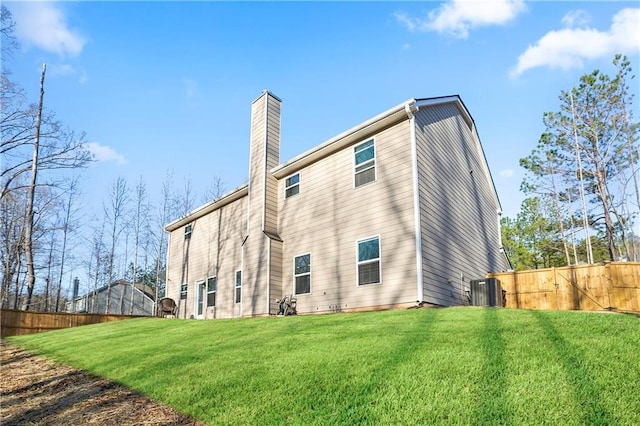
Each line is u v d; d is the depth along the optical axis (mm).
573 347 4773
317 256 12727
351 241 11859
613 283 11094
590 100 23688
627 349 4535
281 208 14500
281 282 13664
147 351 7410
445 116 13586
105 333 10648
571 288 11773
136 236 32000
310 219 13297
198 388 5004
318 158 13500
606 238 24578
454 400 3801
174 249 21062
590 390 3684
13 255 26094
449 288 11406
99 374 6395
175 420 4266
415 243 10305
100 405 4977
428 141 11961
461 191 13766
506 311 7371
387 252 10891
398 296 10383
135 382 5617
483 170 16672
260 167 15008
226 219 17641
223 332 8477
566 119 24375
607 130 23453
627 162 23016
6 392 5961
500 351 4867
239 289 15992
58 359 7965
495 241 16719
